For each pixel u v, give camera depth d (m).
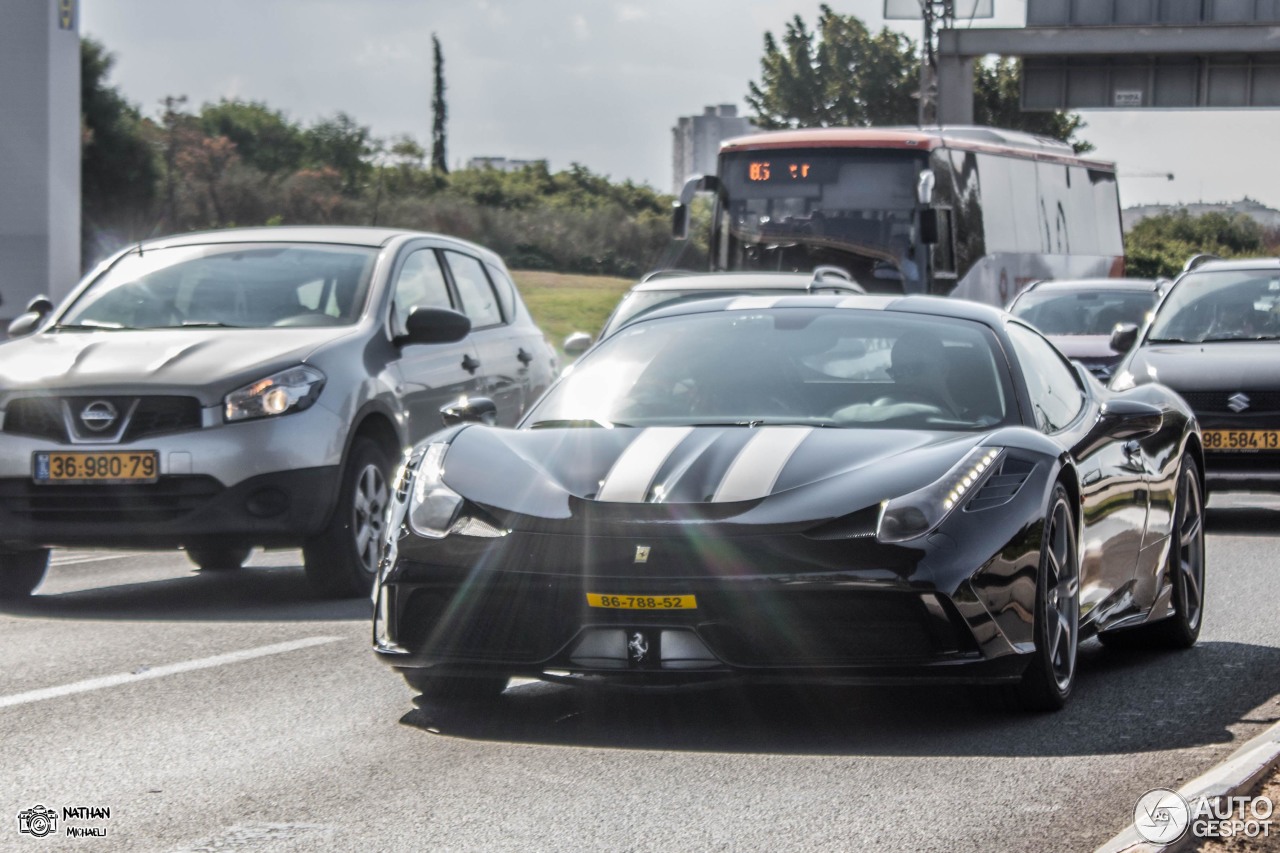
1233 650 11.37
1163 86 70.94
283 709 9.26
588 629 8.30
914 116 101.69
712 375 9.95
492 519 8.63
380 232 16.09
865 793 7.32
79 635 11.91
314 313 14.65
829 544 8.22
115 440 12.95
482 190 101.31
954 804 7.12
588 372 10.27
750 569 8.16
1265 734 8.24
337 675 10.27
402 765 7.92
